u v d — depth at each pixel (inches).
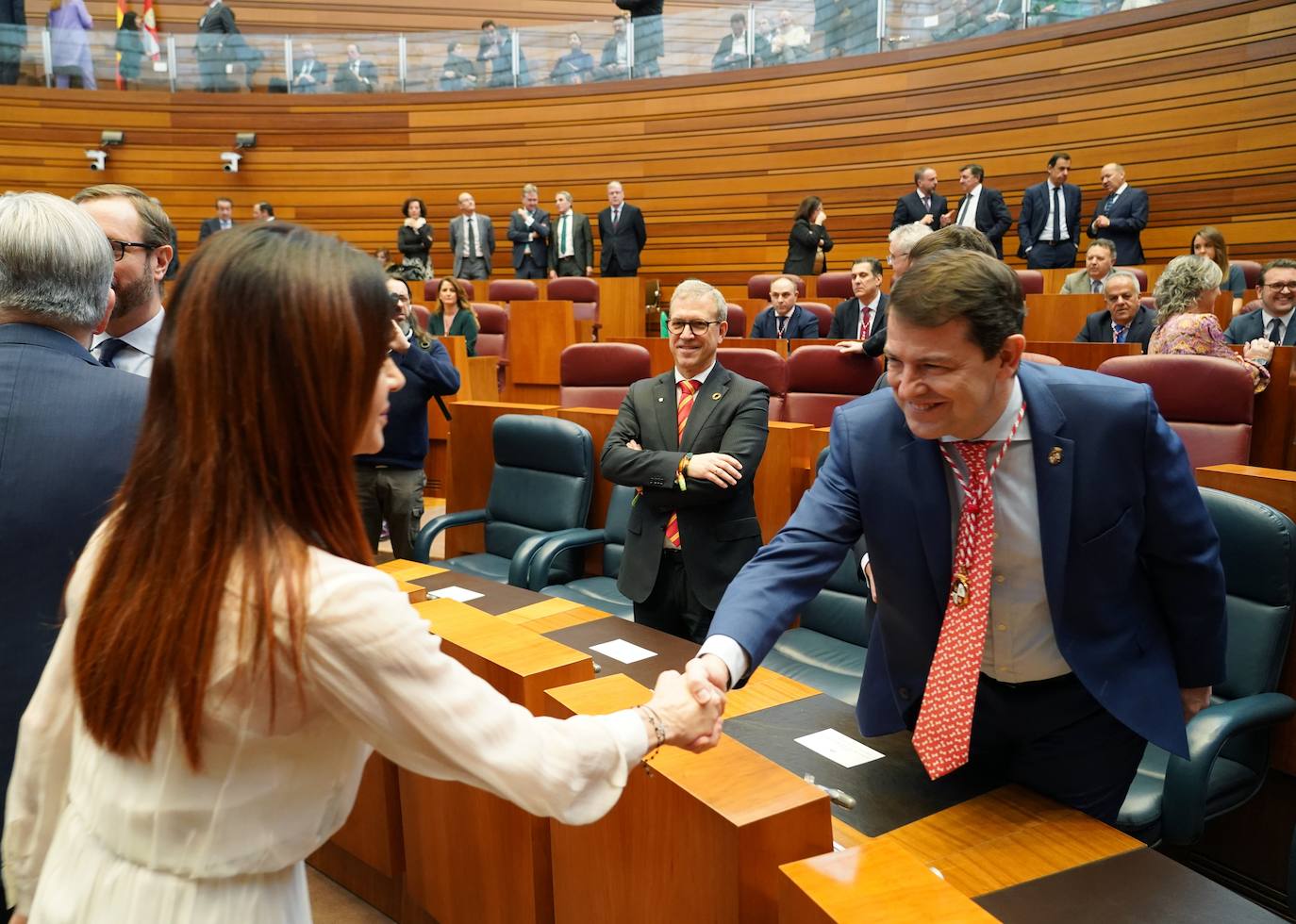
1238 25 288.8
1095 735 57.2
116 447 54.0
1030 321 233.6
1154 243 310.2
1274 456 141.2
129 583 32.1
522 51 420.5
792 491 131.0
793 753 62.3
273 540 31.5
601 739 37.1
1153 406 52.2
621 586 111.4
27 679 51.8
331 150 434.9
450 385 146.3
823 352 172.2
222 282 31.7
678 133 397.7
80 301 56.6
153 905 31.8
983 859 49.5
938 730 53.3
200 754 31.1
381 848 75.2
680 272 402.9
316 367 31.9
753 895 44.2
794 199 381.1
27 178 425.7
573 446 138.9
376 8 492.7
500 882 62.7
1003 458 52.8
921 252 61.2
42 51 424.5
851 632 107.3
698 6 490.3
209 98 432.8
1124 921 44.1
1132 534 52.8
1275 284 183.6
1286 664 80.5
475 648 67.0
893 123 358.9
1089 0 319.6
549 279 356.2
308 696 31.9
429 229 370.0
